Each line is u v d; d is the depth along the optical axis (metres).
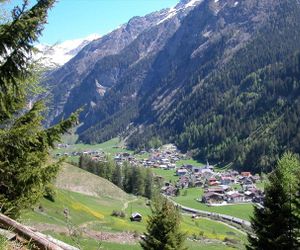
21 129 12.38
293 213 27.30
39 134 13.11
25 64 11.02
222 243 78.75
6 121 13.23
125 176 146.88
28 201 13.88
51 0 10.25
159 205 31.36
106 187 117.88
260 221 25.44
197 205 155.38
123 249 53.00
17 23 9.96
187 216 124.44
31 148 13.46
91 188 113.25
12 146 12.69
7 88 11.16
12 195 13.59
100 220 72.31
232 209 146.75
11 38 10.02
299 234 25.14
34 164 13.92
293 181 27.20
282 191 25.16
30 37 10.26
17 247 5.75
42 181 13.70
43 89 14.07
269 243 24.94
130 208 101.25
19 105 13.51
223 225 110.94
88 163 150.50
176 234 30.22
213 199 162.62
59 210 65.00
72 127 13.56
